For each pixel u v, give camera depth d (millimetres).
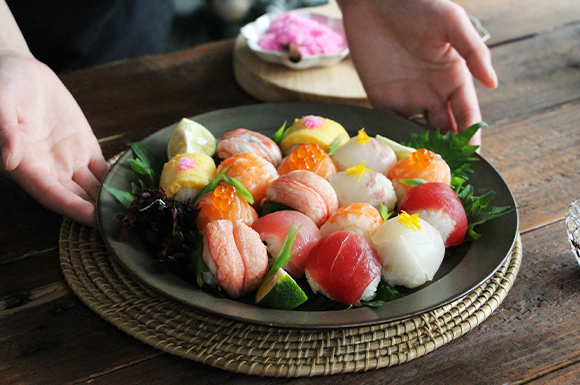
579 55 797
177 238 489
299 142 587
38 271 517
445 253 510
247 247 473
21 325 474
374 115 637
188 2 1387
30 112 546
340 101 711
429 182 526
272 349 450
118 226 497
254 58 773
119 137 666
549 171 619
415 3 621
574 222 512
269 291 456
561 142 657
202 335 458
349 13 681
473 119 655
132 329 460
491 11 905
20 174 530
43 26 840
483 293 486
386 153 563
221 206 503
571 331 471
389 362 445
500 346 462
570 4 918
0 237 544
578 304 490
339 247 471
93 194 563
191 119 623
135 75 766
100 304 478
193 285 482
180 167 538
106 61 941
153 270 473
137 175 562
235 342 454
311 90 717
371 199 531
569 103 715
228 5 1353
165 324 465
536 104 715
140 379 443
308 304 474
